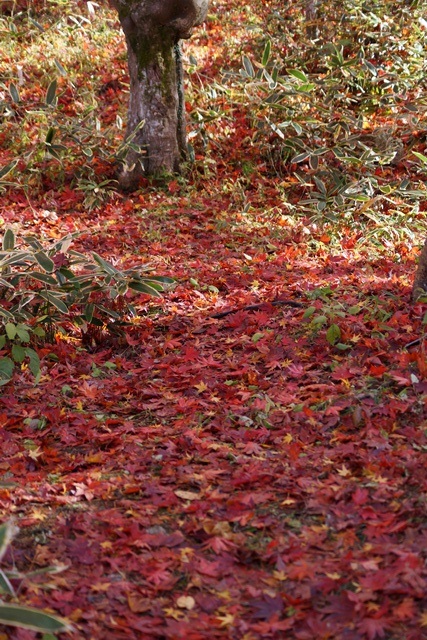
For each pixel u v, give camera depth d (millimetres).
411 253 6629
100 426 3953
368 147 8523
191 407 4039
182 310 5551
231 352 4703
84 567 2730
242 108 9422
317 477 3246
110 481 3352
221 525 2908
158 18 8141
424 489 3021
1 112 9789
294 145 8398
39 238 7309
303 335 4801
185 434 3695
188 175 8727
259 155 8820
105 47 12164
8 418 4094
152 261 6625
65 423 4008
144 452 3619
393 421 3572
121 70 11344
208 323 5227
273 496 3139
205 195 8312
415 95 9234
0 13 13484
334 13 9539
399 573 2539
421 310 4820
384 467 3213
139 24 8188
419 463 3188
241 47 11094
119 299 5297
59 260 5316
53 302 4734
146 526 2975
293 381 4246
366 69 9008
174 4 8109
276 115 8859
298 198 8258
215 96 9172
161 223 7715
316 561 2693
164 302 5676
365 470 3191
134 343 4980
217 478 3330
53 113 8992
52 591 2574
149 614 2496
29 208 8172
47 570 2471
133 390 4359
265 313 5227
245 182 8586
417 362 4016
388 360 4285
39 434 3863
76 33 12656
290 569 2645
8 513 3123
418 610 2387
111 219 7867
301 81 8664
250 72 8625
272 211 7859
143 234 7387
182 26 8273
